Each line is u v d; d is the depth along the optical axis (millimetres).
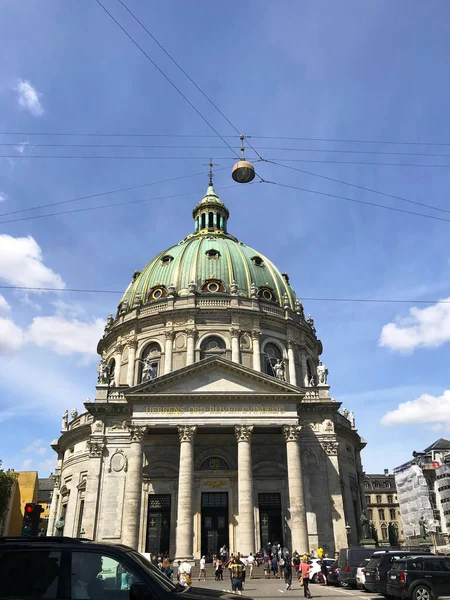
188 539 37844
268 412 42688
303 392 43125
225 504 43938
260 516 43812
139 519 39781
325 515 43031
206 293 57438
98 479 43844
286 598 23906
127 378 55188
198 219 74812
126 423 45875
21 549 8125
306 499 43594
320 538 42188
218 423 42000
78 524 47125
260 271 63500
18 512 85188
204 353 54281
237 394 42656
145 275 64250
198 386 43531
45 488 112625
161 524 43312
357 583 27203
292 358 57094
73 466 50844
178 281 60094
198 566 39188
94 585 7895
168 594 7789
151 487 44281
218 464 45500
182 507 38906
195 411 42469
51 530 53812
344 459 51312
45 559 8039
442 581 19891
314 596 24984
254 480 44812
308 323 64375
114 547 8383
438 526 97625
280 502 44250
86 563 8070
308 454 45375
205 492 44250
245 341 55406
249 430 41906
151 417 42094
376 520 110750
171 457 45312
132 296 62562
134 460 40938
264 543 42875
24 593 7746
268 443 46062
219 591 9039
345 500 48844
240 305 56969
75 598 7734
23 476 88688
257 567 37156
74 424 53344
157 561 38156
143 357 56500
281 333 58375
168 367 53469
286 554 31094
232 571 26609
